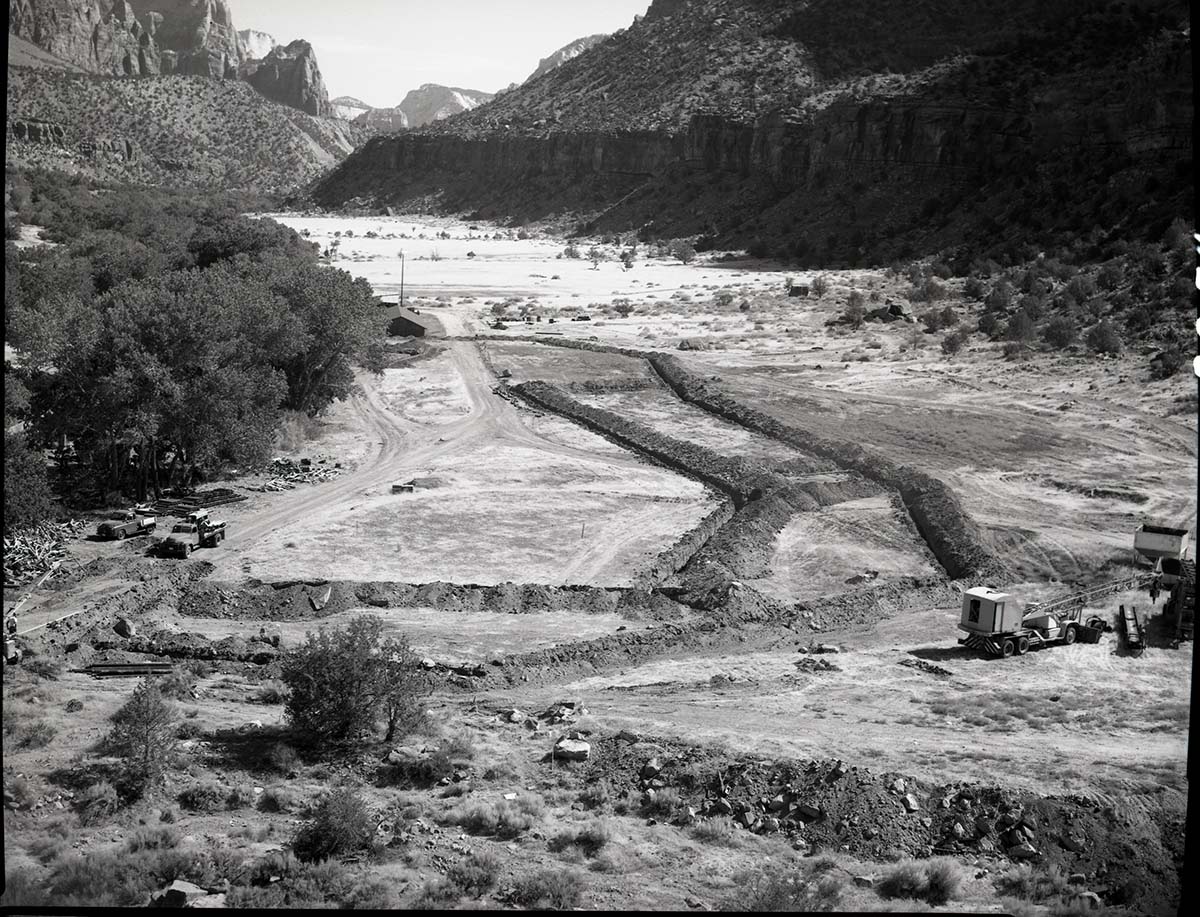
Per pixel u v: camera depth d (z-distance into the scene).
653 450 104.44
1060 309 163.50
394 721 44.16
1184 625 59.69
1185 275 160.25
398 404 121.69
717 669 55.50
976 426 113.38
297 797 38.75
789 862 35.94
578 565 73.38
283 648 56.34
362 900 31.53
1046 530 82.31
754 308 195.50
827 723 46.91
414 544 76.19
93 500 82.56
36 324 97.38
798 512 86.50
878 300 194.75
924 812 38.16
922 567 75.75
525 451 103.75
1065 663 56.44
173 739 41.78
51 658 52.22
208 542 73.81
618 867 34.94
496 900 32.41
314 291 107.88
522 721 46.81
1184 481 95.38
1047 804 37.81
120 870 31.95
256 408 90.81
